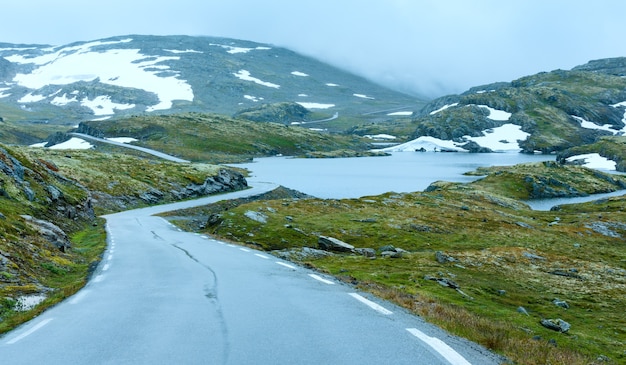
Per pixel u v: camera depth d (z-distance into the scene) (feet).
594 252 214.69
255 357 30.83
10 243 83.05
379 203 309.42
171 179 375.86
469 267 147.23
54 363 30.78
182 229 195.42
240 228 188.24
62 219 161.27
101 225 193.88
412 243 194.08
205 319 42.34
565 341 73.61
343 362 29.43
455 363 28.99
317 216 231.09
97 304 51.75
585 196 504.84
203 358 30.91
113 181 323.57
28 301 56.75
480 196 403.95
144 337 36.63
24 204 142.31
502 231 238.89
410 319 41.96
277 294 54.90
